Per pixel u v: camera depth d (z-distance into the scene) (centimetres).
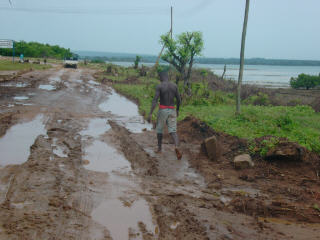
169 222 388
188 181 540
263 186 520
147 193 476
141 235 354
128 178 536
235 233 370
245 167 595
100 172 554
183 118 1054
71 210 400
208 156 658
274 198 471
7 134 754
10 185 458
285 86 3931
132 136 831
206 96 1712
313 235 370
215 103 1548
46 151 636
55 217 377
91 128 890
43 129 827
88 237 341
